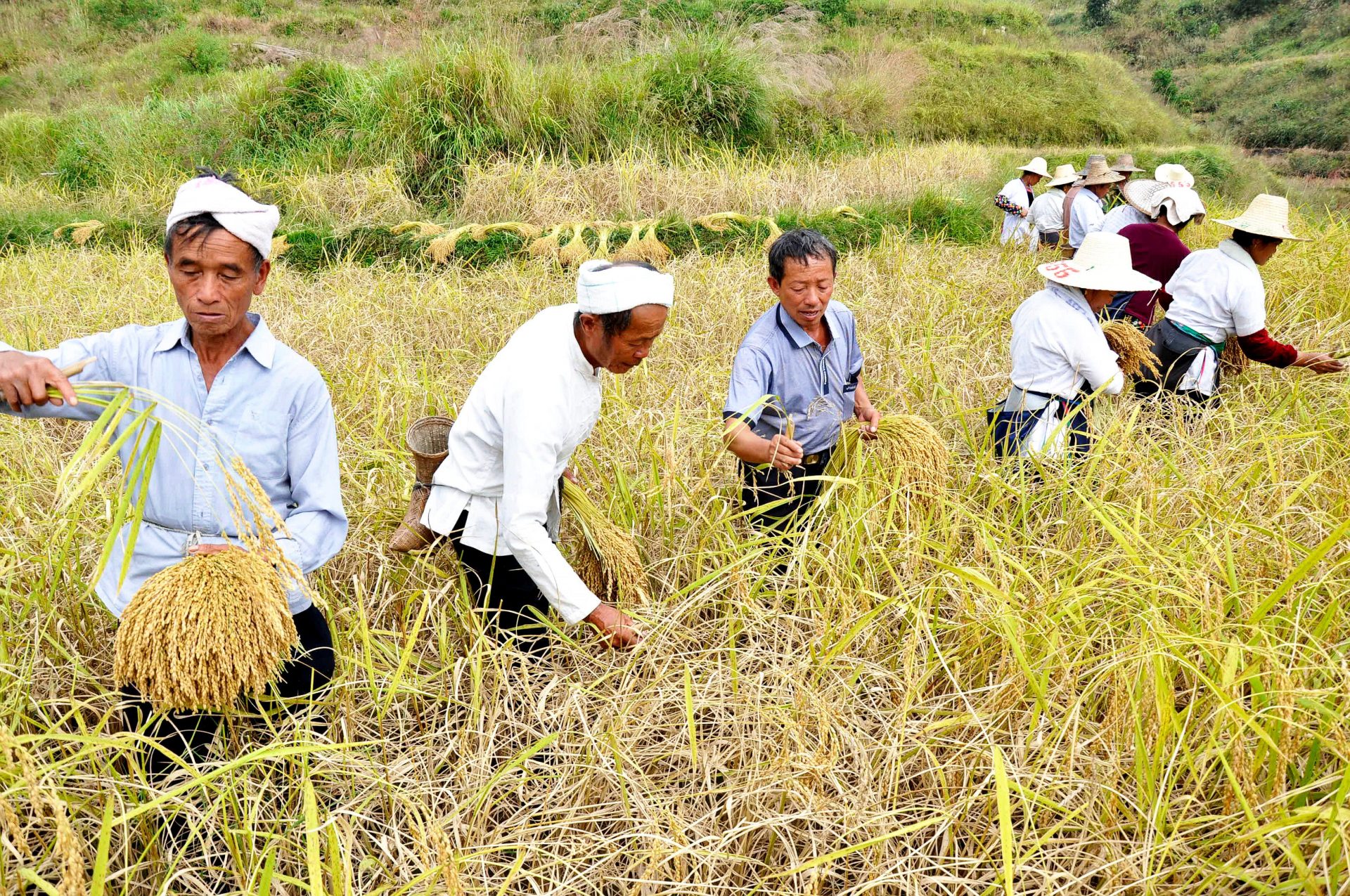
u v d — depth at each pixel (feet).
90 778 7.64
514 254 27.91
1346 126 110.52
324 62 43.27
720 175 34.73
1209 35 148.77
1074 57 90.89
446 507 10.02
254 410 8.47
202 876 8.20
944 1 102.06
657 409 14.83
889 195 36.29
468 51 37.78
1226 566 10.22
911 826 7.65
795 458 11.11
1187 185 21.58
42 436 13.73
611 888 8.25
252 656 7.13
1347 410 14.67
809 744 8.87
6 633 9.30
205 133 41.75
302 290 23.67
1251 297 16.56
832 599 10.18
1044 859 7.97
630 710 9.37
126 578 8.57
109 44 77.61
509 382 9.23
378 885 8.09
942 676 9.95
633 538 11.62
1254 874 7.32
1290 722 7.33
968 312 20.22
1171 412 15.61
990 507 11.66
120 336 8.37
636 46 54.49
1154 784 7.79
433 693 9.64
